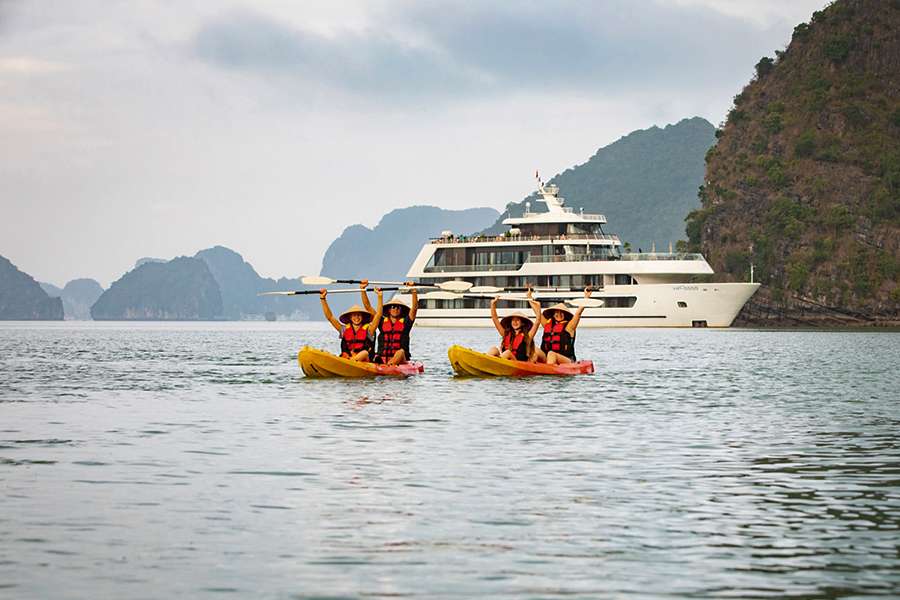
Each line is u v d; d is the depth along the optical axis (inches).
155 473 834.2
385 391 1514.5
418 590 533.6
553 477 819.4
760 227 7106.3
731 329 4933.6
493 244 4788.4
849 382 1788.9
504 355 1779.0
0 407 1337.4
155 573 560.4
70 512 693.3
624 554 596.4
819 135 7475.4
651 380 1784.0
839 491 767.1
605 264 4626.0
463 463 885.2
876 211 6914.4
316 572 562.3
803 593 528.4
